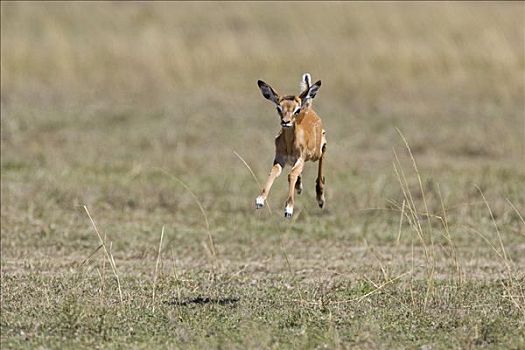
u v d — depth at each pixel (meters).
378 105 49.16
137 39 57.72
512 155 40.53
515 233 29.30
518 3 68.94
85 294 21.19
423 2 65.44
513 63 54.09
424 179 34.94
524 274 23.98
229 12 64.19
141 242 27.94
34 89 50.03
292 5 65.19
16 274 23.94
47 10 63.41
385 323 19.20
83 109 46.62
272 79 52.81
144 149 40.38
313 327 18.78
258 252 27.30
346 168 37.16
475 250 27.53
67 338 17.97
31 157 37.94
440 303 20.92
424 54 55.03
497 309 20.50
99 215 30.81
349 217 31.03
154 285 21.47
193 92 51.22
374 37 58.00
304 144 19.97
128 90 51.06
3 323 18.88
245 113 47.38
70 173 35.22
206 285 22.84
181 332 18.28
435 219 30.27
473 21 59.91
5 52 53.31
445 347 17.61
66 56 53.66
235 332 18.34
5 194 31.80
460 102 50.00
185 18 62.75
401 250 27.66
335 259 26.53
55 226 29.27
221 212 31.44
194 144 41.62
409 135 42.91
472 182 34.59
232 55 55.06
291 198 19.50
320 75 53.12
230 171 36.75
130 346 17.44
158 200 32.12
